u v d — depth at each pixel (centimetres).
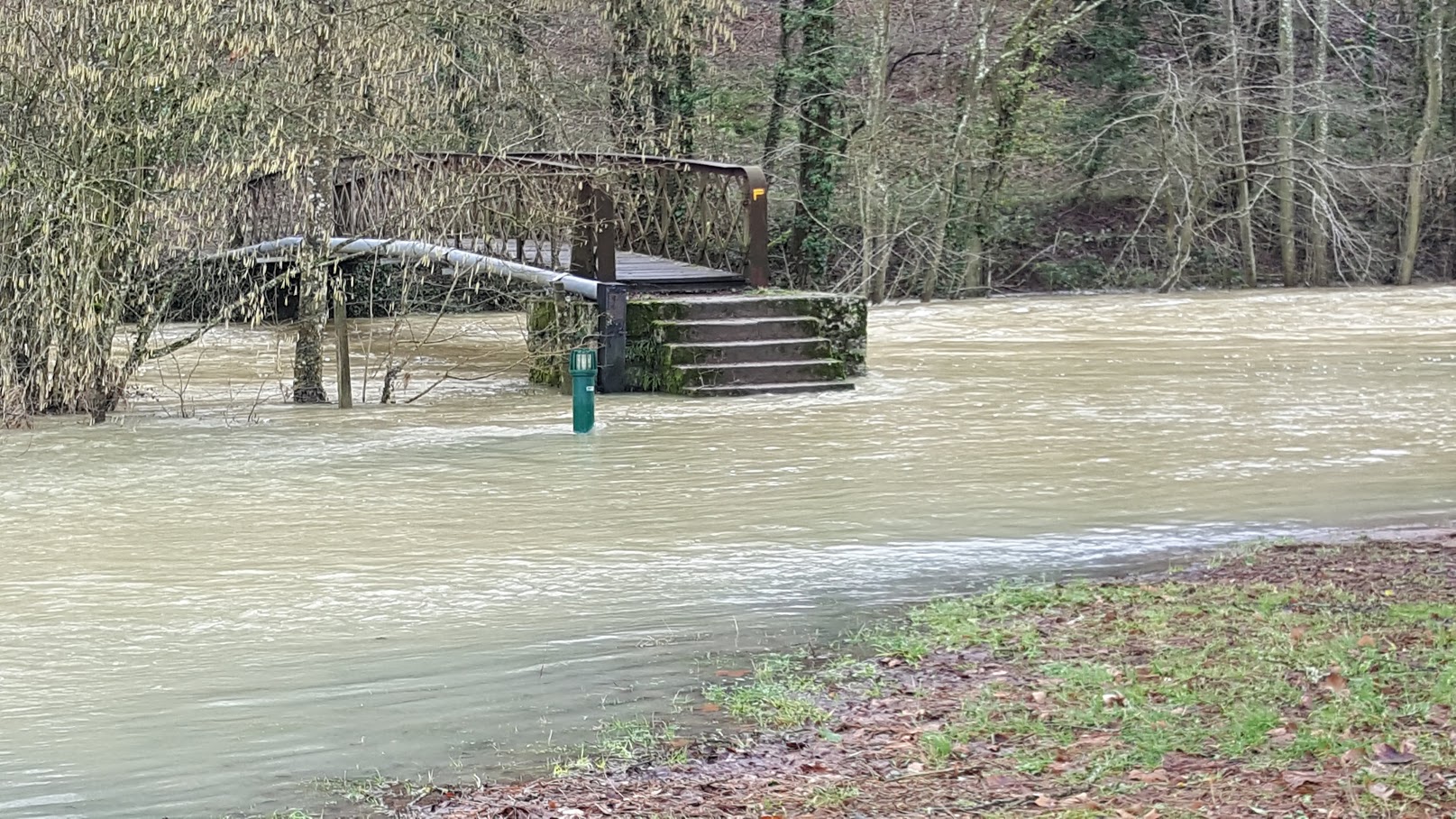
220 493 1170
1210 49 3688
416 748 615
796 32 3362
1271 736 573
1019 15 3538
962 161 3297
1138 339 2364
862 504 1098
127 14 1377
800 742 607
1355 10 3978
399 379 1938
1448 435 1378
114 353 1855
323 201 1611
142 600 857
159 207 1431
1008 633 742
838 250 3397
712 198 1980
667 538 998
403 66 1557
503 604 839
